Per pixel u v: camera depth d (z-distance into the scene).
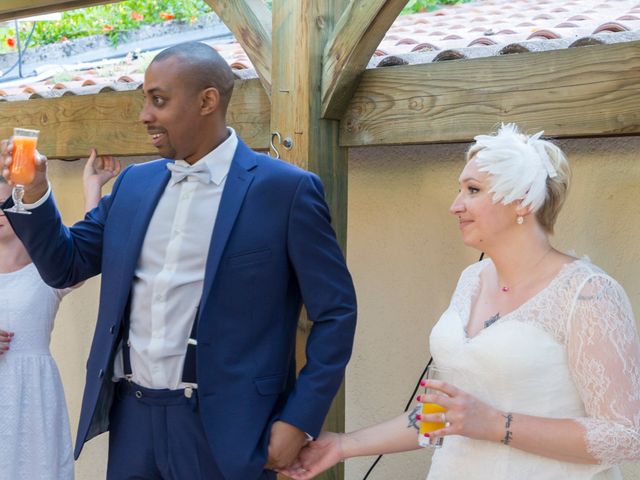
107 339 2.69
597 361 2.19
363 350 3.83
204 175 2.64
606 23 3.17
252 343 2.60
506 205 2.34
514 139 2.36
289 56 3.37
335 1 3.42
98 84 4.57
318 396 2.56
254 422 2.56
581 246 3.29
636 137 3.17
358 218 3.85
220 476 2.58
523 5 5.71
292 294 2.69
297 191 2.61
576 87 2.94
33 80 6.56
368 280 3.82
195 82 2.58
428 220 3.66
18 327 3.92
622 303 2.24
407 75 3.31
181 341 2.60
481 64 3.13
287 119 3.38
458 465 2.39
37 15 4.38
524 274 2.36
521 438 2.22
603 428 2.16
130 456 2.66
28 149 2.62
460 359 2.37
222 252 2.57
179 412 2.58
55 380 4.01
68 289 4.07
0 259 3.98
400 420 2.63
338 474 3.47
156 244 2.67
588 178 3.28
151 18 9.33
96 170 4.25
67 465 4.04
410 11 8.07
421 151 3.68
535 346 2.26
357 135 3.42
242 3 3.56
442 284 3.62
